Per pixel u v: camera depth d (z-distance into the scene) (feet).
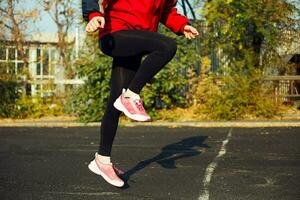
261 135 28.35
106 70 35.63
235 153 21.65
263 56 40.04
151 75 10.94
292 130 30.68
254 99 36.04
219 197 13.44
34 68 52.75
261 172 17.08
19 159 20.47
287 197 13.43
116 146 24.20
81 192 14.15
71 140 27.20
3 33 49.14
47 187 14.87
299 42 40.93
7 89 39.14
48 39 54.60
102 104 35.94
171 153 21.77
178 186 14.85
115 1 11.55
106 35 11.34
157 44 10.79
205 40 39.29
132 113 11.01
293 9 39.17
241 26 37.86
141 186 14.87
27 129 33.40
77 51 41.57
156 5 11.72
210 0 39.32
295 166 18.30
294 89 39.29
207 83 37.14
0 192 14.26
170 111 37.37
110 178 13.19
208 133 29.66
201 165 18.60
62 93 39.88
